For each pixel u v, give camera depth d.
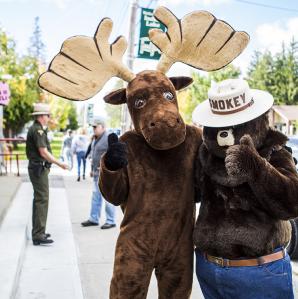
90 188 12.26
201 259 2.53
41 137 5.75
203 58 2.85
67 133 20.09
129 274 2.57
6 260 4.55
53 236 6.46
